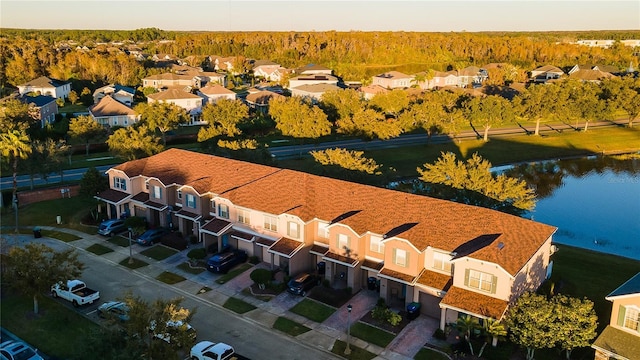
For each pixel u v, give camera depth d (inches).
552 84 4862.2
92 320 1579.7
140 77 6599.4
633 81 5191.9
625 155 3986.2
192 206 2154.3
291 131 3454.7
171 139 3843.5
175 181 2247.8
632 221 2613.2
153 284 1815.9
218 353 1349.7
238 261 1955.0
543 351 1406.3
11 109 3602.4
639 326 1318.9
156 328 1171.3
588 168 3617.1
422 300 1605.6
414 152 3767.2
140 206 2340.1
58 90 5452.8
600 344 1302.9
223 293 1753.2
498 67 7770.7
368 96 5556.1
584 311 1300.4
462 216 1717.5
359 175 2336.4
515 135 4458.7
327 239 1851.6
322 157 2484.0
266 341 1481.3
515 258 1466.5
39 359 1343.5
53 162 2689.5
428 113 3949.3
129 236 2062.0
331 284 1771.7
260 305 1676.9
